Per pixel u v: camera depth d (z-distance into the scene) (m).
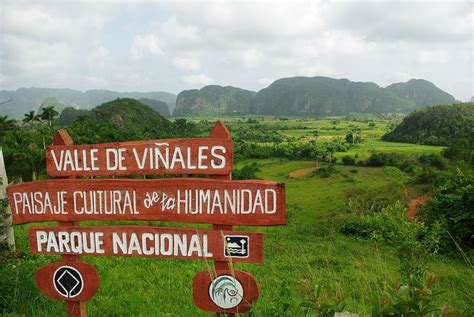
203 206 3.04
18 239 8.65
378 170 69.56
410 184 28.61
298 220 32.34
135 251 3.21
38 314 3.75
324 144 102.94
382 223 4.90
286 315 3.25
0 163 5.64
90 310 4.20
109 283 6.00
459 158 58.69
